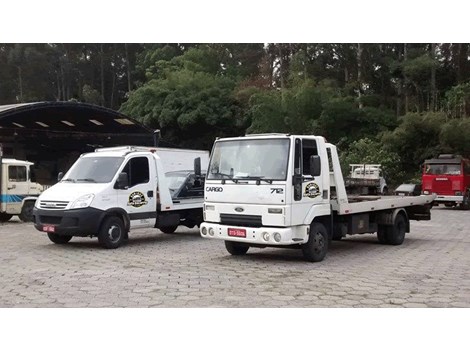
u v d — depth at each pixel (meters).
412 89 40.72
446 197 26.73
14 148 34.34
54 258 11.09
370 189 16.17
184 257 11.28
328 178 10.70
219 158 10.71
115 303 7.16
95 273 9.33
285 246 11.07
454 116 35.72
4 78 53.22
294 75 38.97
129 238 14.89
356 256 11.46
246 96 39.47
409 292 7.81
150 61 50.66
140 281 8.62
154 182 13.65
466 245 13.42
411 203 13.88
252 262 10.59
